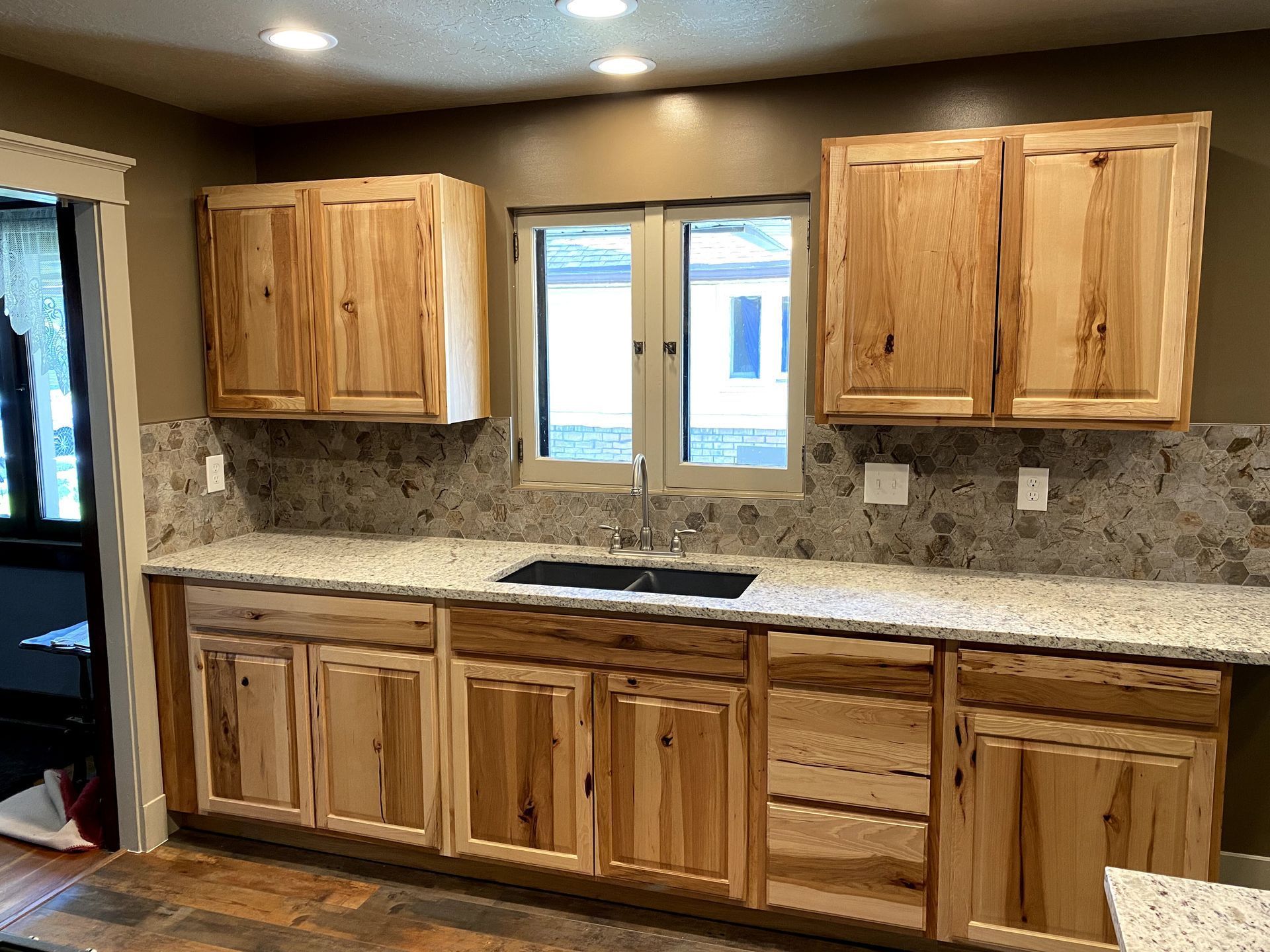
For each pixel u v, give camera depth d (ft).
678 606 7.93
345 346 9.66
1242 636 6.95
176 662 9.70
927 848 7.63
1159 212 7.41
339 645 9.07
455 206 9.51
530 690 8.54
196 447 10.28
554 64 8.63
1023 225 7.72
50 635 11.23
